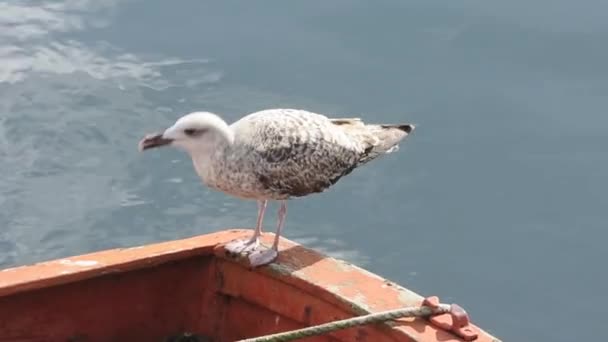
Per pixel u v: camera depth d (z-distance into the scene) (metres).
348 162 6.74
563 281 13.74
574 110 16.81
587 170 15.69
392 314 5.54
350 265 6.18
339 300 5.79
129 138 15.44
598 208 15.02
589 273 13.89
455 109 16.80
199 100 16.47
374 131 7.03
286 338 5.41
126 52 17.64
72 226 13.63
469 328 5.52
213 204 14.18
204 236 6.50
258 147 6.32
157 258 6.18
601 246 14.39
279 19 18.80
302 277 6.00
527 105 16.88
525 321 13.05
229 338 6.38
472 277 13.64
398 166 15.61
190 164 14.93
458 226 14.51
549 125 16.53
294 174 6.42
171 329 6.41
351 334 5.73
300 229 14.00
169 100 16.39
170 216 13.88
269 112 6.57
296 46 18.11
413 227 14.39
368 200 14.84
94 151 15.16
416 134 16.27
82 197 14.22
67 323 6.06
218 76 17.12
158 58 17.53
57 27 18.19
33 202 14.08
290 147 6.39
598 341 12.72
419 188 15.19
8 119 15.62
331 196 14.76
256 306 6.27
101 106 16.08
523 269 13.87
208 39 18.14
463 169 15.62
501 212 14.91
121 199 14.18
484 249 14.20
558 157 15.93
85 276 5.96
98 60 17.34
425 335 5.48
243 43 18.08
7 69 16.84
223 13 18.88
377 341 5.63
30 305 5.93
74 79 16.70
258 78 17.16
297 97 16.75
